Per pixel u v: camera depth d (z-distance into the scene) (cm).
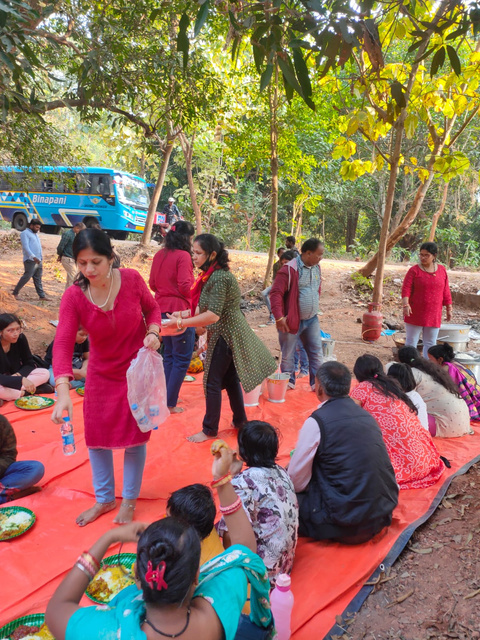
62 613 147
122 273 308
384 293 1146
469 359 597
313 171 1928
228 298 412
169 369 519
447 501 355
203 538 210
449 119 875
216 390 437
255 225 2248
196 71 780
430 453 377
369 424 308
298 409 536
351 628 246
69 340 295
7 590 259
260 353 432
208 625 145
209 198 1883
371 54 433
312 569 281
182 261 492
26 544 297
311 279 550
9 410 496
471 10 293
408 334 647
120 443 314
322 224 2677
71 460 400
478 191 2239
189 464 403
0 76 510
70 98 760
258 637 189
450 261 2133
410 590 272
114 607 149
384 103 761
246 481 256
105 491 328
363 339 843
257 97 1130
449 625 246
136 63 717
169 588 135
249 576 167
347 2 282
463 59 1137
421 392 474
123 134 1597
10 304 821
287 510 259
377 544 304
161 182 1473
